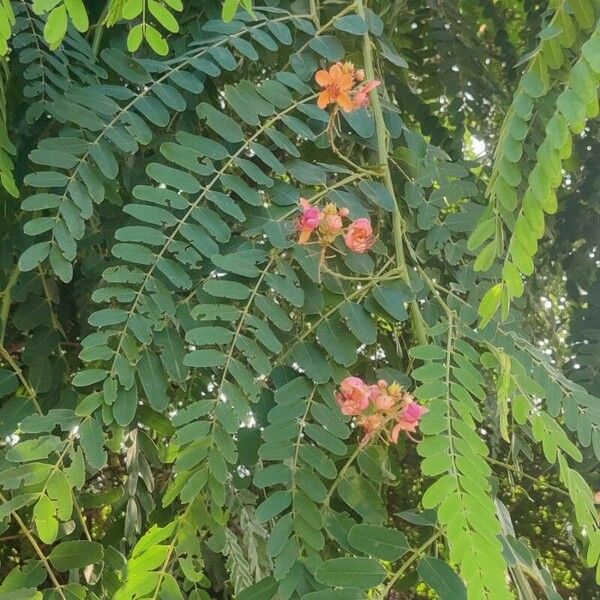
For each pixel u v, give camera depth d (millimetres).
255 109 974
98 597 916
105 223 1005
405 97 1302
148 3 904
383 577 848
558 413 971
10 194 981
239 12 1021
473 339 960
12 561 1101
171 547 888
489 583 816
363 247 939
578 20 942
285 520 873
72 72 1011
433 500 837
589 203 1345
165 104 973
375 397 900
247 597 864
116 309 897
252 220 949
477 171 1394
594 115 886
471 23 1475
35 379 986
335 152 1004
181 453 870
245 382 890
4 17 875
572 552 1465
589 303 1277
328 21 1077
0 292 1007
